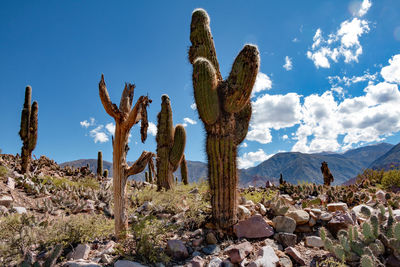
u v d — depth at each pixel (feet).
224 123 14.62
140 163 13.91
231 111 14.64
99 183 35.86
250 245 12.18
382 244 10.53
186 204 19.45
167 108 28.32
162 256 11.47
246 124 18.89
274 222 14.37
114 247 12.62
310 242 12.89
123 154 14.14
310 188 25.91
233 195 14.28
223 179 14.32
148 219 13.48
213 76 14.44
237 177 14.73
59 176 38.14
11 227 12.35
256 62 13.87
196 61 14.99
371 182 31.91
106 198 24.72
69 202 21.53
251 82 13.91
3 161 34.63
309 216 14.70
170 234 14.38
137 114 13.30
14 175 27.99
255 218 14.11
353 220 14.40
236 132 17.75
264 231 13.67
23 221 12.81
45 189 24.02
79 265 10.42
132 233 13.01
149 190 26.81
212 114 14.17
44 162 43.60
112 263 11.13
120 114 13.84
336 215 14.78
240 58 14.23
